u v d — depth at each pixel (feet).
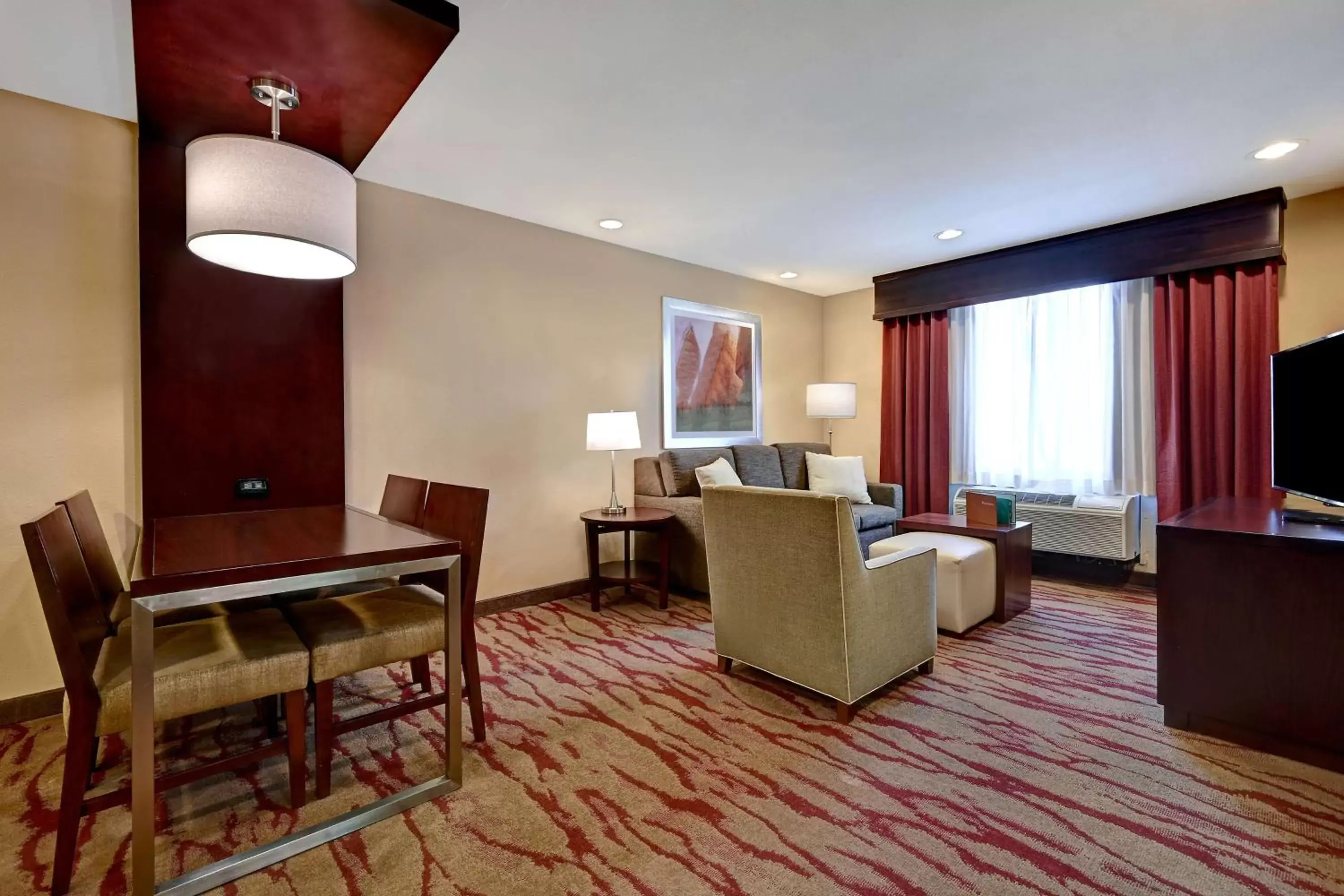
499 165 9.59
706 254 14.66
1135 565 13.30
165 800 5.69
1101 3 5.98
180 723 7.28
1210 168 9.95
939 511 15.96
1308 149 9.26
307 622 6.13
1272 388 8.69
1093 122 8.40
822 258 15.14
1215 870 4.70
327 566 5.25
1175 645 6.97
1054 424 14.11
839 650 7.07
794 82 7.34
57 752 6.64
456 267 11.19
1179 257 11.95
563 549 12.80
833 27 6.32
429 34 5.99
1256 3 5.99
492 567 11.72
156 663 5.01
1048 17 6.19
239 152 5.57
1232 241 11.34
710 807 5.57
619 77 7.18
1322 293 11.00
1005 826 5.26
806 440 18.72
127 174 8.07
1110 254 12.84
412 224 10.65
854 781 5.96
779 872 4.72
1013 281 14.29
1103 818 5.36
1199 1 5.96
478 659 7.32
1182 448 12.20
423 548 5.73
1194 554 6.81
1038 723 7.14
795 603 7.44
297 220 5.76
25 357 7.44
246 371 8.93
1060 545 13.56
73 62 6.75
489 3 5.89
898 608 7.78
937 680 8.40
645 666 8.96
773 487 15.72
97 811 4.57
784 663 7.66
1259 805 5.52
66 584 4.69
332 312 9.67
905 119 8.27
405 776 6.07
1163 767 6.17
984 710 7.48
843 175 10.07
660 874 4.72
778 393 17.84
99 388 7.91
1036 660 9.11
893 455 16.99
